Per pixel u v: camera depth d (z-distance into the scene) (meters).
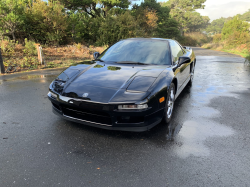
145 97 2.44
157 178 1.93
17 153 2.30
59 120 3.18
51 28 12.85
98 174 1.98
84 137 2.68
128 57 3.59
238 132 2.88
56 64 8.48
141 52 3.66
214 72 7.31
